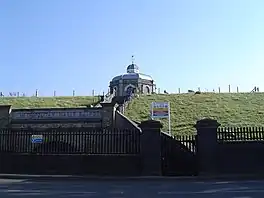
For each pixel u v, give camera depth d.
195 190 13.94
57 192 13.60
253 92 51.97
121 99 46.28
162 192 13.41
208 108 42.69
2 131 22.89
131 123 27.12
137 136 21.11
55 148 22.08
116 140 21.33
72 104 47.69
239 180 18.06
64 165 21.52
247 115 39.28
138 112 40.56
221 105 44.00
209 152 19.92
